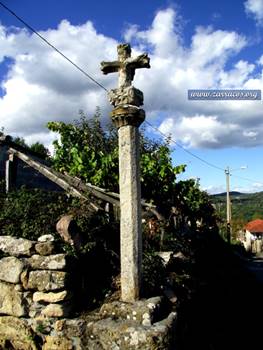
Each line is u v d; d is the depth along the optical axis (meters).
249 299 10.90
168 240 8.14
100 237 6.38
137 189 5.22
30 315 5.12
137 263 5.11
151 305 4.82
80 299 5.32
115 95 5.31
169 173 9.70
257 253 36.03
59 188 10.20
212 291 8.39
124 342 4.46
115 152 10.12
